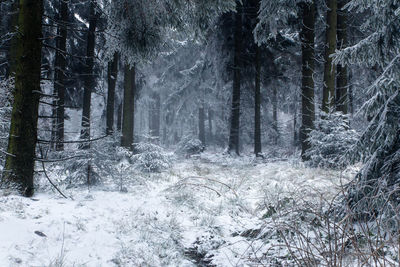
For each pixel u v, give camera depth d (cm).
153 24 678
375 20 425
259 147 1728
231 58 1800
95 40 1570
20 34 574
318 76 1658
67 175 716
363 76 1504
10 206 461
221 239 477
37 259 331
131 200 625
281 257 370
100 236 424
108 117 1577
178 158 1848
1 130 727
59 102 1409
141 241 439
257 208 599
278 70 1825
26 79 574
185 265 392
